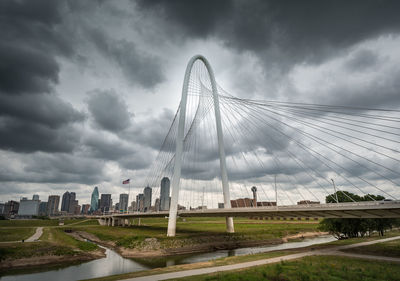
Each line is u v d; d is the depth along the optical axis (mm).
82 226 113500
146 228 92688
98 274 33844
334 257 27906
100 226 113312
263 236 69812
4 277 32469
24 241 49000
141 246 52844
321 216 41844
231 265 25141
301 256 29203
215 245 58250
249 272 21016
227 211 53469
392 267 22531
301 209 38594
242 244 62469
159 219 163500
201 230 77062
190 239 57938
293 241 70562
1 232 74062
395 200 29656
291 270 21500
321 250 34156
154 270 24359
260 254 32156
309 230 86875
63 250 44281
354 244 39500
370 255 29328
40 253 41531
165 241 55125
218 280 18891
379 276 19359
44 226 114125
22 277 32500
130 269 36625
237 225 100125
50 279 31453
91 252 48250
